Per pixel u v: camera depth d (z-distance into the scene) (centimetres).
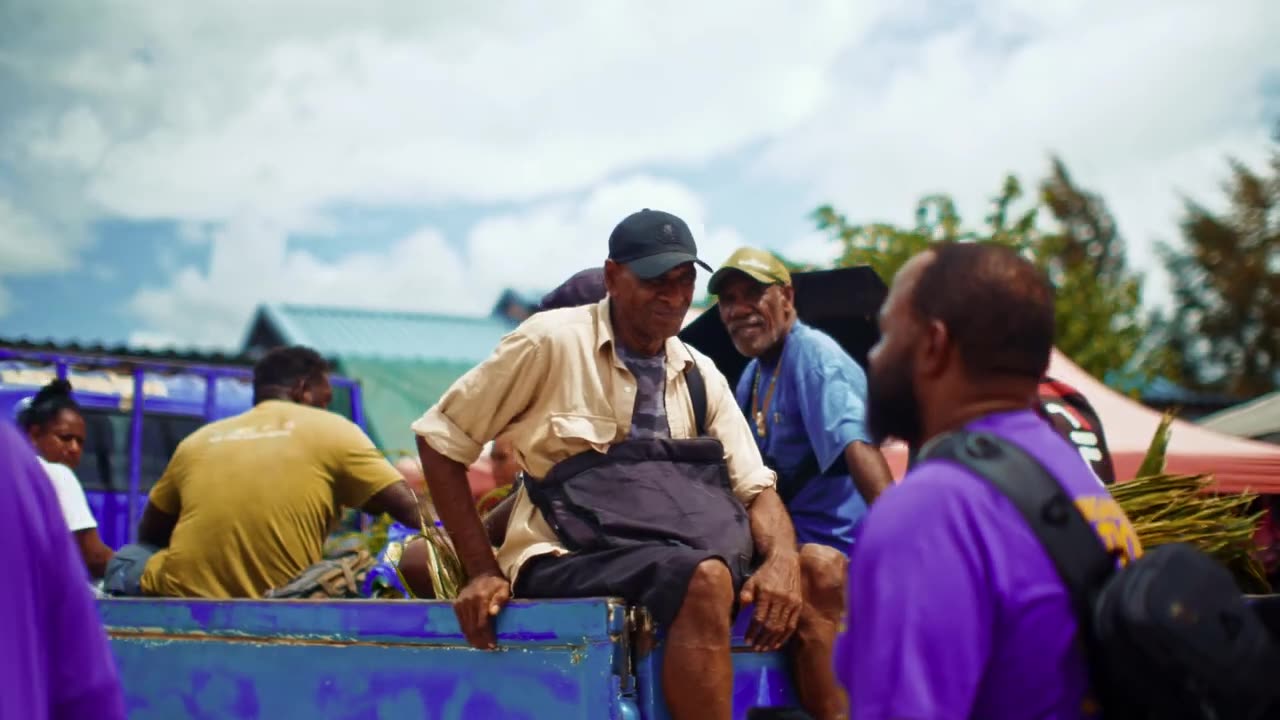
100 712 181
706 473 287
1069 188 2509
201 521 408
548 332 289
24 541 172
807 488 379
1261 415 932
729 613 255
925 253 173
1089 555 150
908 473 161
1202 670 138
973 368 164
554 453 287
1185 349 2389
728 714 250
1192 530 368
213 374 749
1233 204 2369
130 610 343
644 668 251
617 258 290
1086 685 147
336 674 290
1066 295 1544
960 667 144
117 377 716
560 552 276
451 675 267
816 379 369
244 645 313
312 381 464
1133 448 680
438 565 325
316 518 416
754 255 391
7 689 166
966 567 147
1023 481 152
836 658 160
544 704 250
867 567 152
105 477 708
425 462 284
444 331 2128
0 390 665
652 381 295
